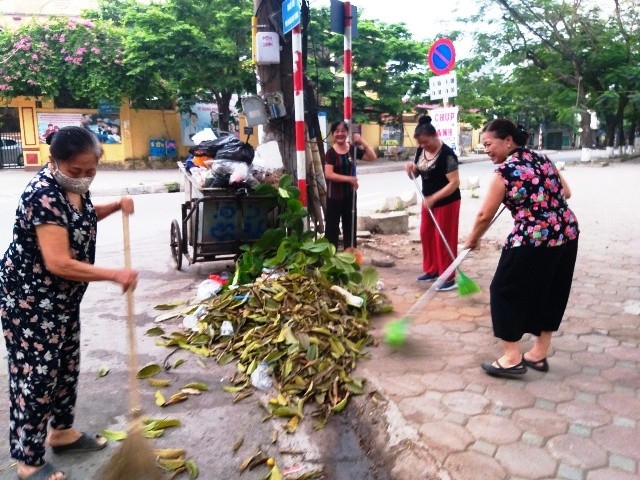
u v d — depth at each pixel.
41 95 20.97
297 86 5.55
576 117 26.42
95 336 4.29
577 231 3.27
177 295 5.33
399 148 29.72
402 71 24.67
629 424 2.81
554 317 3.36
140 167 22.98
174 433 2.96
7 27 20.45
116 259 6.76
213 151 5.69
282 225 5.64
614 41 25.62
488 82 27.50
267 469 2.68
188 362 3.81
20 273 2.33
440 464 2.52
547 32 25.14
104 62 20.22
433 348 3.84
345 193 5.86
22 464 2.49
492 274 5.74
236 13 19.72
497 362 3.40
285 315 3.95
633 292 5.05
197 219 5.45
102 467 2.68
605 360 3.59
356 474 2.67
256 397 3.36
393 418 2.95
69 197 2.36
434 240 5.40
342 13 5.76
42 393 2.41
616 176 18.08
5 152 22.48
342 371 3.44
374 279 4.68
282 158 6.44
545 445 2.64
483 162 31.25
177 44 19.34
